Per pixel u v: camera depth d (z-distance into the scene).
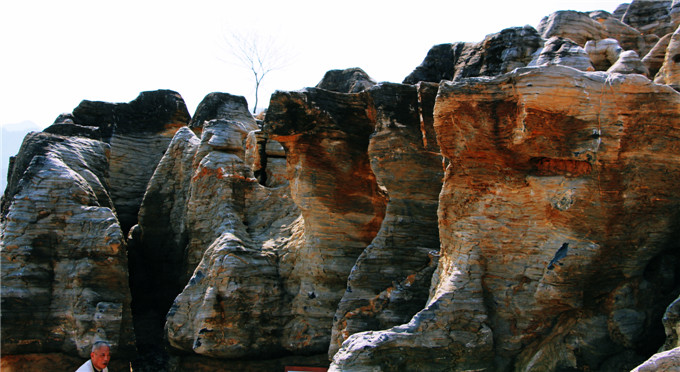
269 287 18.97
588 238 12.55
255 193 21.20
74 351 19.28
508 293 13.44
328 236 18.52
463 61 18.77
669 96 12.05
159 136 28.27
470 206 13.82
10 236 19.86
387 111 17.08
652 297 12.92
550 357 13.18
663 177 12.39
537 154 12.78
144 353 21.72
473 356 13.41
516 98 12.61
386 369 13.26
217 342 18.33
